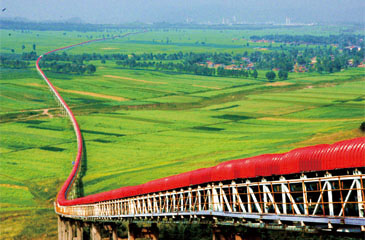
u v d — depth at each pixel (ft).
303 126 644.69
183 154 539.70
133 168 493.77
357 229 97.76
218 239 145.38
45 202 425.69
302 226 110.42
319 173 107.96
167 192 173.37
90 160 545.85
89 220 261.03
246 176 125.29
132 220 203.92
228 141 590.14
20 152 608.19
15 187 473.26
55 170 527.40
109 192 232.94
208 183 144.25
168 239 217.77
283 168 113.09
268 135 597.93
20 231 352.69
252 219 126.72
